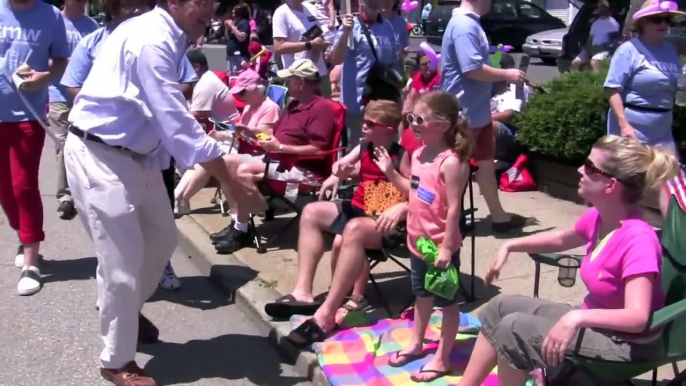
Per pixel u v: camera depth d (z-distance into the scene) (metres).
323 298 4.84
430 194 3.69
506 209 6.57
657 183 2.93
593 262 3.00
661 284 3.01
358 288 4.62
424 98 3.68
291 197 5.96
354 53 6.25
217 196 7.02
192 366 4.23
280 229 6.22
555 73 14.49
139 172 3.71
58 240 6.43
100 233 3.67
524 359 3.03
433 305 4.04
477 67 5.38
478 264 5.32
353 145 6.42
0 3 5.22
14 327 4.71
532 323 2.99
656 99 5.03
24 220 5.23
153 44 3.54
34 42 5.20
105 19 5.08
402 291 4.97
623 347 2.92
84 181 3.64
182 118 3.58
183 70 5.41
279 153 5.56
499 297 3.29
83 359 4.31
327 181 5.01
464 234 4.52
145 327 4.50
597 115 6.52
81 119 3.65
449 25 5.55
